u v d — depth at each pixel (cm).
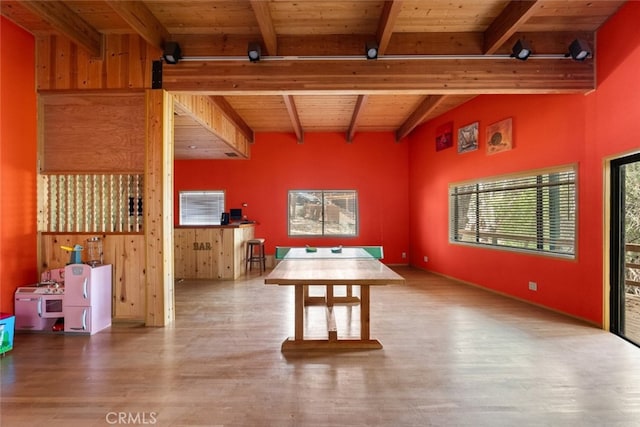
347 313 413
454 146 607
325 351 297
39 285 355
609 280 347
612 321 344
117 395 225
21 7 322
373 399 219
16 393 228
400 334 338
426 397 222
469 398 221
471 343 314
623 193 340
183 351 298
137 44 372
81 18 344
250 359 281
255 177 789
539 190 440
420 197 727
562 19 345
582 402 216
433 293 512
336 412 205
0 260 336
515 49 356
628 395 224
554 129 410
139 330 354
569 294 395
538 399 219
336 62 371
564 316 394
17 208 353
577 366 266
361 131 780
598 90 357
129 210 392
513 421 197
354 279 269
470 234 575
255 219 788
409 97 576
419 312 414
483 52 370
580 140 378
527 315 400
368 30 364
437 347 305
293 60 370
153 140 369
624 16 325
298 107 625
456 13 336
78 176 390
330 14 335
